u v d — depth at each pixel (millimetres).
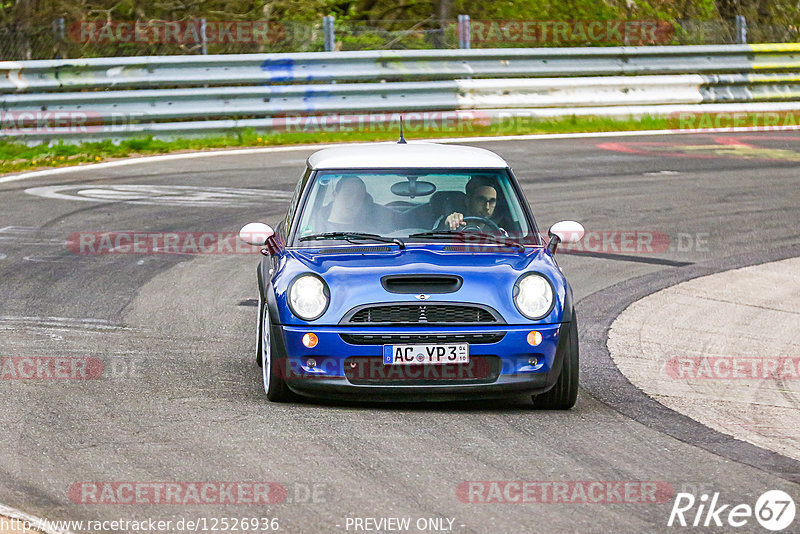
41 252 39688
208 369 26234
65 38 71250
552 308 22656
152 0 79000
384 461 19078
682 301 35281
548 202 50062
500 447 20109
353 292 22422
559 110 72750
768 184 55344
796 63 79250
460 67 70625
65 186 52250
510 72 71750
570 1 89375
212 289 35500
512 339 22297
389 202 25344
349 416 22078
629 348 29750
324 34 71250
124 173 55906
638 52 74750
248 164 58375
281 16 82875
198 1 79625
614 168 58938
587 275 38750
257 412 22266
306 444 19984
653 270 39500
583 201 50500
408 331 22141
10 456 19094
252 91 65438
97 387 24156
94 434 20484
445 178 25875
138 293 34656
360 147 28000
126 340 29047
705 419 22969
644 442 20844
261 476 18203
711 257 41438
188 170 56719
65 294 34219
